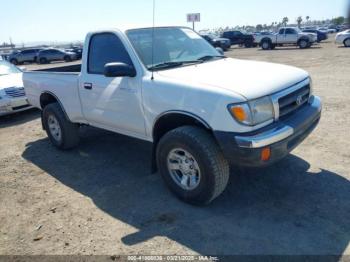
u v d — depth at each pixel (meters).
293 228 3.14
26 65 33.41
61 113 5.20
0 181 4.51
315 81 10.34
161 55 4.09
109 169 4.71
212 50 4.79
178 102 3.41
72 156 5.28
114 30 4.15
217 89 3.18
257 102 3.10
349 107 6.96
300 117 3.52
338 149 4.80
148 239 3.12
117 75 3.70
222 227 3.22
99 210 3.66
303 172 4.20
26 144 6.03
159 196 3.88
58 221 3.49
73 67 6.62
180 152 3.58
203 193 3.43
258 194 3.78
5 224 3.49
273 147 3.11
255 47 35.12
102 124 4.61
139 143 5.66
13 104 7.61
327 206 3.46
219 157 3.30
